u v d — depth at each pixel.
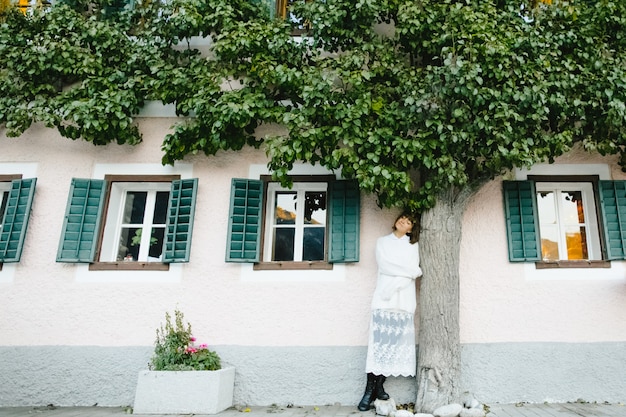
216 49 6.17
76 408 5.62
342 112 5.58
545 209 6.43
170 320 5.96
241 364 5.80
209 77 6.16
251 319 5.93
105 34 6.50
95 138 6.30
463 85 5.36
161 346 5.54
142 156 6.54
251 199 6.21
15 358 5.91
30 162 6.56
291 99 6.25
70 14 6.61
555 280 5.88
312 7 6.27
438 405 5.08
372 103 5.77
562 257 6.26
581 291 5.84
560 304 5.82
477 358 5.72
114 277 6.10
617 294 5.80
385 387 5.62
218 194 6.36
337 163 5.54
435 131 5.54
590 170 6.21
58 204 6.40
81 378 5.84
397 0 6.23
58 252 6.04
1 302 6.05
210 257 6.14
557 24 6.09
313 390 5.70
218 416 5.00
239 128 6.22
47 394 5.80
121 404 5.75
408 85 5.70
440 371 5.20
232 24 6.28
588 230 6.29
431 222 5.64
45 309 6.03
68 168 6.53
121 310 6.01
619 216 5.98
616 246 5.90
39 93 6.43
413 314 5.42
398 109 5.72
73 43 6.55
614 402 5.54
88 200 6.29
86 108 5.99
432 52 6.04
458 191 5.73
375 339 5.29
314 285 5.98
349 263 6.02
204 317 5.96
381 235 6.12
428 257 5.57
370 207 6.24
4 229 6.24
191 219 6.14
